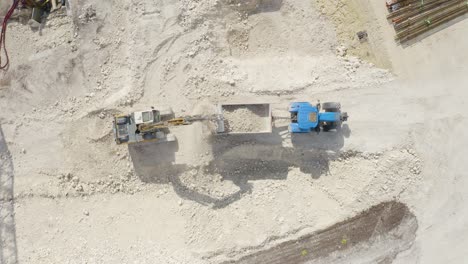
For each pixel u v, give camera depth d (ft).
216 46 58.80
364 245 57.00
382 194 56.85
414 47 56.70
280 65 59.11
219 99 57.52
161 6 57.77
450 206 56.44
